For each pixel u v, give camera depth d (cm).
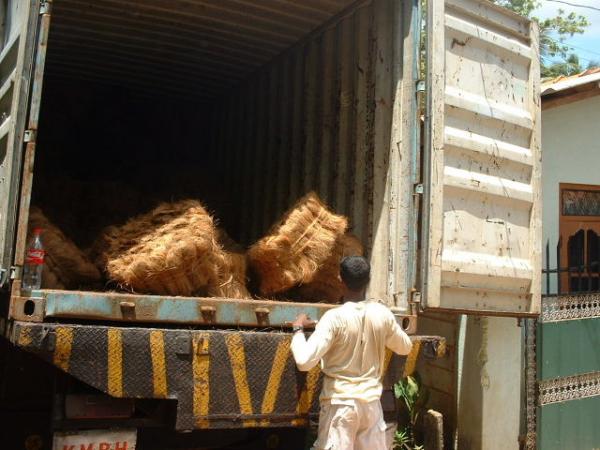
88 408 288
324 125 467
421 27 378
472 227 369
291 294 385
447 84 364
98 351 280
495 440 502
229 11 477
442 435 506
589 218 679
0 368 346
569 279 648
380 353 311
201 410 297
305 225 362
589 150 670
